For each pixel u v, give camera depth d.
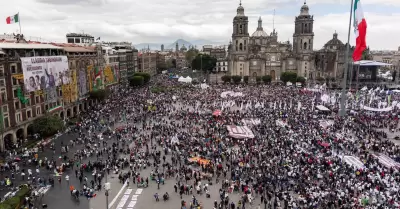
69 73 90.31
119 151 63.00
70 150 64.06
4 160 58.12
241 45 191.75
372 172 49.72
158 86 155.25
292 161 54.44
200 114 92.75
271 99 115.94
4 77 65.06
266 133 72.00
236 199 44.56
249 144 64.56
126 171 54.16
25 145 66.75
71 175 52.59
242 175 51.16
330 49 194.88
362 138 68.88
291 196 43.28
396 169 51.44
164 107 103.38
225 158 58.69
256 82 178.50
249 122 82.38
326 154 57.75
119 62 160.75
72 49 98.38
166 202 44.34
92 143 68.19
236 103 109.69
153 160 58.75
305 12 186.00
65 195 46.03
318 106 97.44
